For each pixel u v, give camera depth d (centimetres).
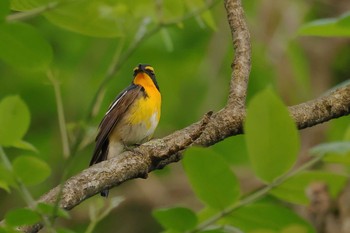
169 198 2017
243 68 874
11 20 663
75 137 686
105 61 1906
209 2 869
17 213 562
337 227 1302
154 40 1880
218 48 1956
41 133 1967
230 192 568
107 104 1831
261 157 555
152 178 2052
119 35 748
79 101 1933
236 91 852
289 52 1867
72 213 1902
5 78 1952
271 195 594
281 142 550
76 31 733
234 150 1853
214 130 813
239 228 585
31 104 1958
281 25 1942
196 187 570
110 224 2056
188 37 1983
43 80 768
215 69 1945
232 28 902
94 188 757
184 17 766
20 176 574
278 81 1894
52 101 1952
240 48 888
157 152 800
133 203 2050
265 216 576
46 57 673
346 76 2080
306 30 799
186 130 817
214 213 594
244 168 1767
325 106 843
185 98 1995
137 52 1902
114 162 783
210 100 1925
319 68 1964
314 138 1788
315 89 1948
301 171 557
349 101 846
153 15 837
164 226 586
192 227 582
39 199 728
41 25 1908
